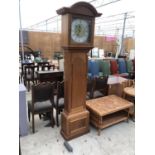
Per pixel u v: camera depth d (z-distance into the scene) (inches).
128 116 103.8
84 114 87.7
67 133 84.5
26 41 304.7
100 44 395.2
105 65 184.2
